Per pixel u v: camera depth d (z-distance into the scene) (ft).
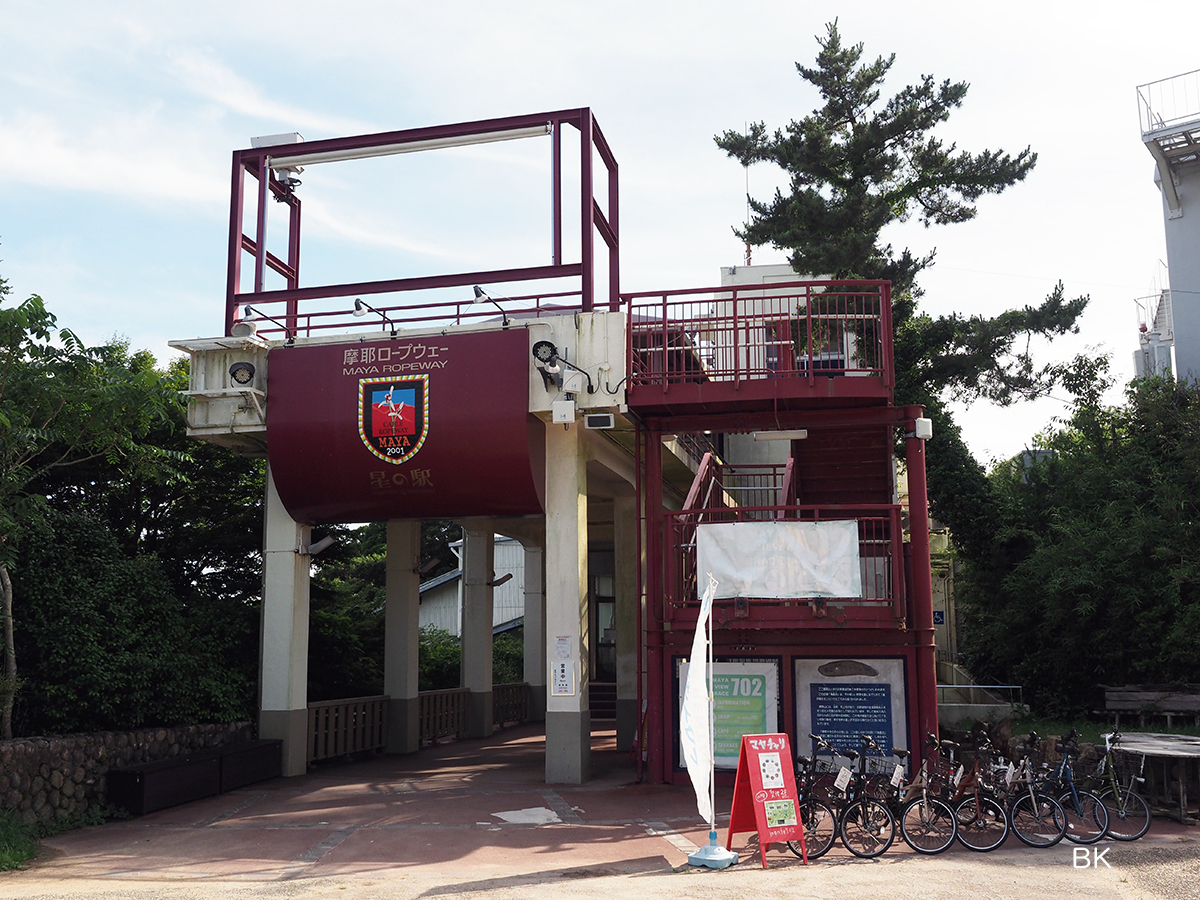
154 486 51.72
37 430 35.65
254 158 48.57
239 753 42.01
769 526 38.32
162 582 44.52
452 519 45.52
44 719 37.14
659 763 40.98
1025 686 52.75
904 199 68.64
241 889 25.52
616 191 50.29
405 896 24.41
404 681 56.24
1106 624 49.60
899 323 64.49
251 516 54.29
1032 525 56.29
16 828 30.91
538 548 78.48
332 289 46.52
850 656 39.52
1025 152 65.41
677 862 27.53
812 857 27.63
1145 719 44.34
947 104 65.46
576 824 33.42
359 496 43.96
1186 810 30.89
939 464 59.62
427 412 42.57
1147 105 68.69
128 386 37.42
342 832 32.99
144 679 39.19
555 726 42.09
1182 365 66.54
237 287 47.29
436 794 40.14
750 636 40.27
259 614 49.37
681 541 41.27
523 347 42.39
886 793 28.68
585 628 43.47
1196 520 48.08
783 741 28.27
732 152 68.39
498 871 27.17
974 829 28.27
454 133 46.32
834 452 46.80
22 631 37.91
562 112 45.34
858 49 68.44
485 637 66.95
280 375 44.60
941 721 46.44
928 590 39.17
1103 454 56.24
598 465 48.80
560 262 44.45
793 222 63.62
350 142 47.65
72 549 40.34
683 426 42.34
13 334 34.78
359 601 85.61
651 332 41.81
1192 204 67.46
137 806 35.73
